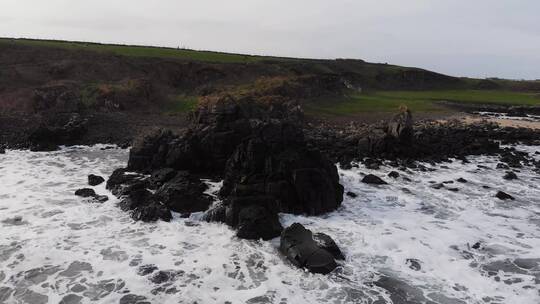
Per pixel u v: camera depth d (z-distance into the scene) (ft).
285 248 53.67
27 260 51.49
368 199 78.28
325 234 57.52
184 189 69.72
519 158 116.57
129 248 55.31
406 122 112.68
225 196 72.84
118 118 144.97
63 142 121.08
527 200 80.94
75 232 59.72
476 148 124.16
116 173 84.58
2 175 87.92
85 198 73.46
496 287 48.70
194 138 87.20
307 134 131.13
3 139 120.06
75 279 47.67
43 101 146.20
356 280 48.96
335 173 76.84
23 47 191.52
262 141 72.95
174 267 50.70
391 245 58.34
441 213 72.38
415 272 51.37
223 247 55.98
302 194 68.18
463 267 53.06
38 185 81.25
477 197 81.76
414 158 112.16
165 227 61.98
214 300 44.24
